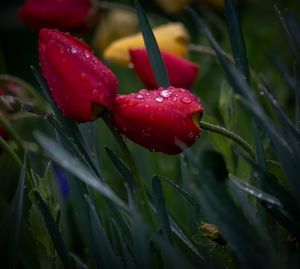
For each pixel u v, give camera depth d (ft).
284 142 1.48
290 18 1.61
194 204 1.56
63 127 1.57
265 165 1.53
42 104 2.08
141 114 1.45
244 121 2.02
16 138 1.80
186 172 1.69
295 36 1.61
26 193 1.73
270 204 1.49
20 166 1.68
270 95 1.53
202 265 1.56
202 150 2.35
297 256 1.50
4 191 2.15
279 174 1.57
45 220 1.55
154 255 1.61
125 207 1.38
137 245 1.47
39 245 1.70
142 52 1.83
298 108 1.65
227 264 1.53
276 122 1.91
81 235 1.85
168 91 1.51
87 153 1.56
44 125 1.98
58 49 1.43
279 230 1.59
